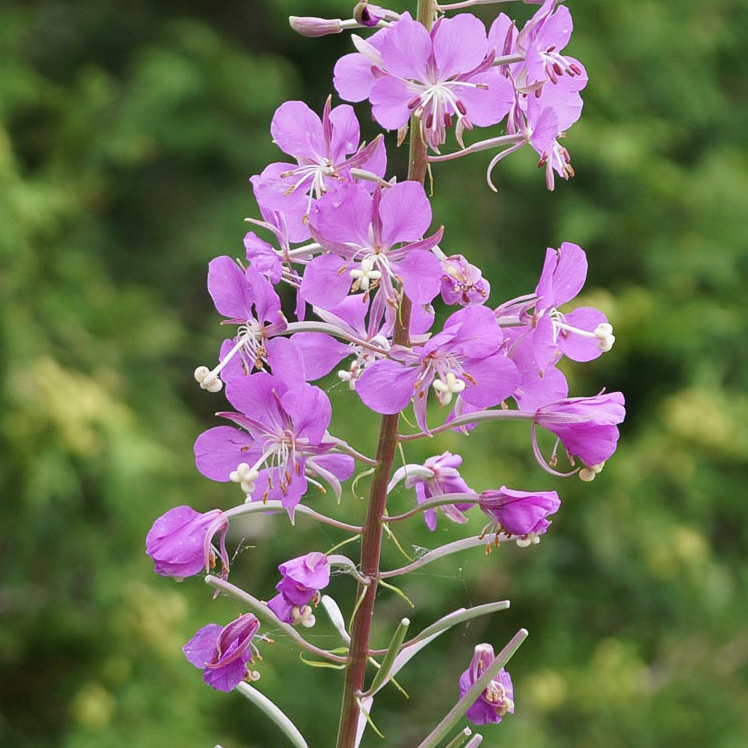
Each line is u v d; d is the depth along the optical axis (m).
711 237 10.02
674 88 10.52
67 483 7.56
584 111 10.04
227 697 8.17
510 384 2.55
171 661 7.84
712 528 10.40
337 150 2.71
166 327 8.95
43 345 8.12
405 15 2.51
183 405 9.89
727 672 9.66
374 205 2.49
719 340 9.95
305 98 11.38
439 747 8.91
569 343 2.83
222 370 2.77
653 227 10.18
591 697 8.87
